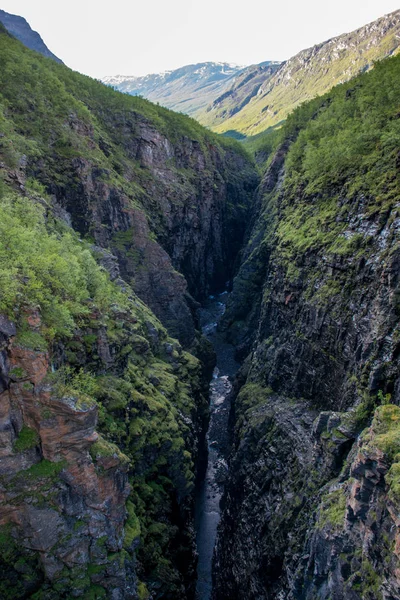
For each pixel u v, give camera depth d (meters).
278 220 83.81
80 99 95.56
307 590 30.75
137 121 105.00
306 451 43.03
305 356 51.12
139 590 29.19
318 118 86.12
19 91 70.44
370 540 24.16
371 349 37.59
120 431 35.38
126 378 41.75
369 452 24.97
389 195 44.78
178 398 52.69
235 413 64.50
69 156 70.62
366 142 56.50
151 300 78.19
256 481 48.41
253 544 43.44
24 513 25.42
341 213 52.31
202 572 50.50
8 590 25.19
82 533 26.73
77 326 33.75
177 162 116.38
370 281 41.75
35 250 33.56
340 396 43.09
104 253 62.16
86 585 26.47
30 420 25.61
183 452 44.25
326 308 47.34
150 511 36.56
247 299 102.06
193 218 113.31
